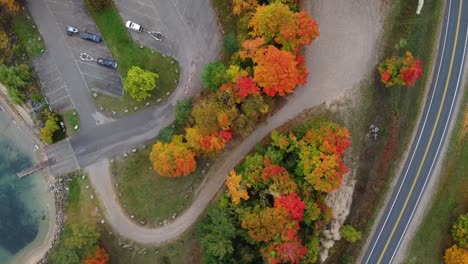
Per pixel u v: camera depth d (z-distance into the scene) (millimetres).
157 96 89812
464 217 84062
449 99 88188
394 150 87750
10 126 95312
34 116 92625
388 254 88688
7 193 95688
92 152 91562
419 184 88688
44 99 91875
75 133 91562
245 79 76938
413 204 88688
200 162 89125
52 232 94500
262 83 76562
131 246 90375
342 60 87438
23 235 95500
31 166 94250
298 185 80000
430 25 87500
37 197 94812
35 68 92000
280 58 74625
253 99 78250
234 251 83250
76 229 82875
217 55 88812
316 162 77375
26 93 92312
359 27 87375
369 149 87250
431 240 88250
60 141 92062
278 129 87875
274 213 75625
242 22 83500
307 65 87625
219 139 80062
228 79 79688
